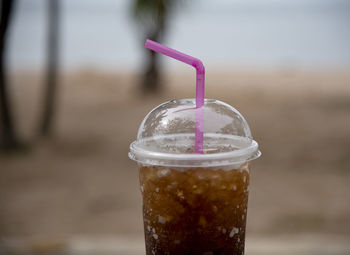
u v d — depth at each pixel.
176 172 1.33
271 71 23.05
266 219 5.81
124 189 7.11
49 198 6.74
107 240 3.87
